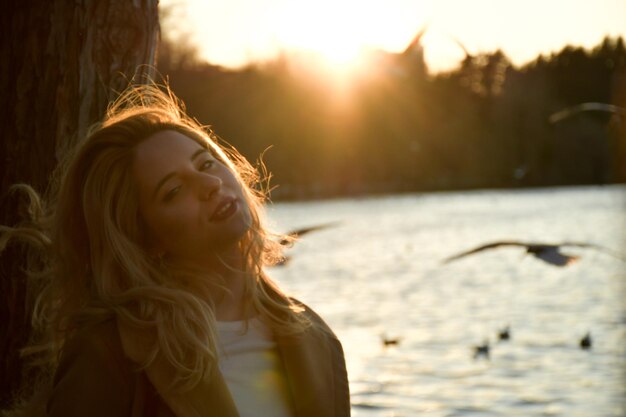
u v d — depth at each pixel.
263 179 3.43
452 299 33.91
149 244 2.93
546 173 135.00
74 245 2.99
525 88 124.50
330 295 35.66
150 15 4.46
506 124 128.88
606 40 31.22
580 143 127.75
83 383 2.71
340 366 3.07
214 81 81.38
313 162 120.94
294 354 2.96
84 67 4.35
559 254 9.80
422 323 27.62
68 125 4.34
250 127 96.31
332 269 46.78
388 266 48.00
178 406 2.71
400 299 34.06
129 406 2.75
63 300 3.01
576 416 15.57
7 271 4.30
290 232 3.60
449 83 123.06
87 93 4.35
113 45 4.36
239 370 2.89
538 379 18.39
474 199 124.50
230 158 3.30
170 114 3.09
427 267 47.12
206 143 3.04
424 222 82.50
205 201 2.88
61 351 3.03
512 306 31.48
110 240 2.88
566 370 19.34
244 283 3.00
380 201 122.00
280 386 2.93
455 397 16.92
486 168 133.62
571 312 29.47
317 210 102.31
